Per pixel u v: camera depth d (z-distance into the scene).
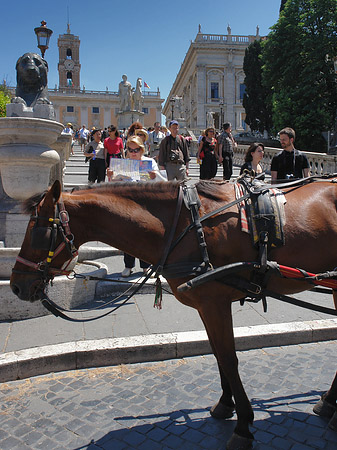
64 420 3.24
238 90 64.50
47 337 4.54
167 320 5.07
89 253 7.61
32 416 3.30
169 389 3.70
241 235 2.78
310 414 3.27
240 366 4.12
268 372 3.98
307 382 3.78
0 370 3.80
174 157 8.20
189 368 4.10
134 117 29.08
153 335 4.46
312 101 32.72
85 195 2.90
